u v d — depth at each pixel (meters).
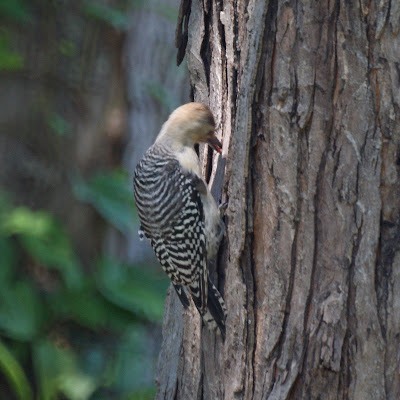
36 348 14.30
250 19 7.45
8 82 15.64
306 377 7.26
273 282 7.45
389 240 7.07
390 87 6.96
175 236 8.47
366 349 7.09
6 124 15.69
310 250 7.26
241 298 7.67
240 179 7.58
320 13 7.05
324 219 7.21
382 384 7.10
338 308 7.14
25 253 14.98
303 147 7.24
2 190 15.62
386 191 7.05
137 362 14.81
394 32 6.91
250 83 7.36
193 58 8.82
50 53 15.98
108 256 16.73
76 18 16.17
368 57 6.98
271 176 7.40
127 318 15.06
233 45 8.05
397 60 6.94
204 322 8.23
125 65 16.86
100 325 14.98
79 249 16.41
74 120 16.34
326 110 7.12
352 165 7.10
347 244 7.13
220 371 7.96
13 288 14.45
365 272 7.09
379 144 7.03
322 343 7.18
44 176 15.98
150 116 16.92
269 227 7.46
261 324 7.56
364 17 6.95
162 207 8.61
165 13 16.22
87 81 16.41
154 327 15.33
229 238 7.81
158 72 16.91
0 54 15.38
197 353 8.39
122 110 16.86
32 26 15.76
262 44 7.29
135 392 14.52
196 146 9.38
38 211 15.91
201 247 8.25
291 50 7.17
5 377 14.59
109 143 16.77
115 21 16.02
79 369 14.51
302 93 7.17
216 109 8.56
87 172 16.55
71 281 14.43
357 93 7.04
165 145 8.88
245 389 7.65
